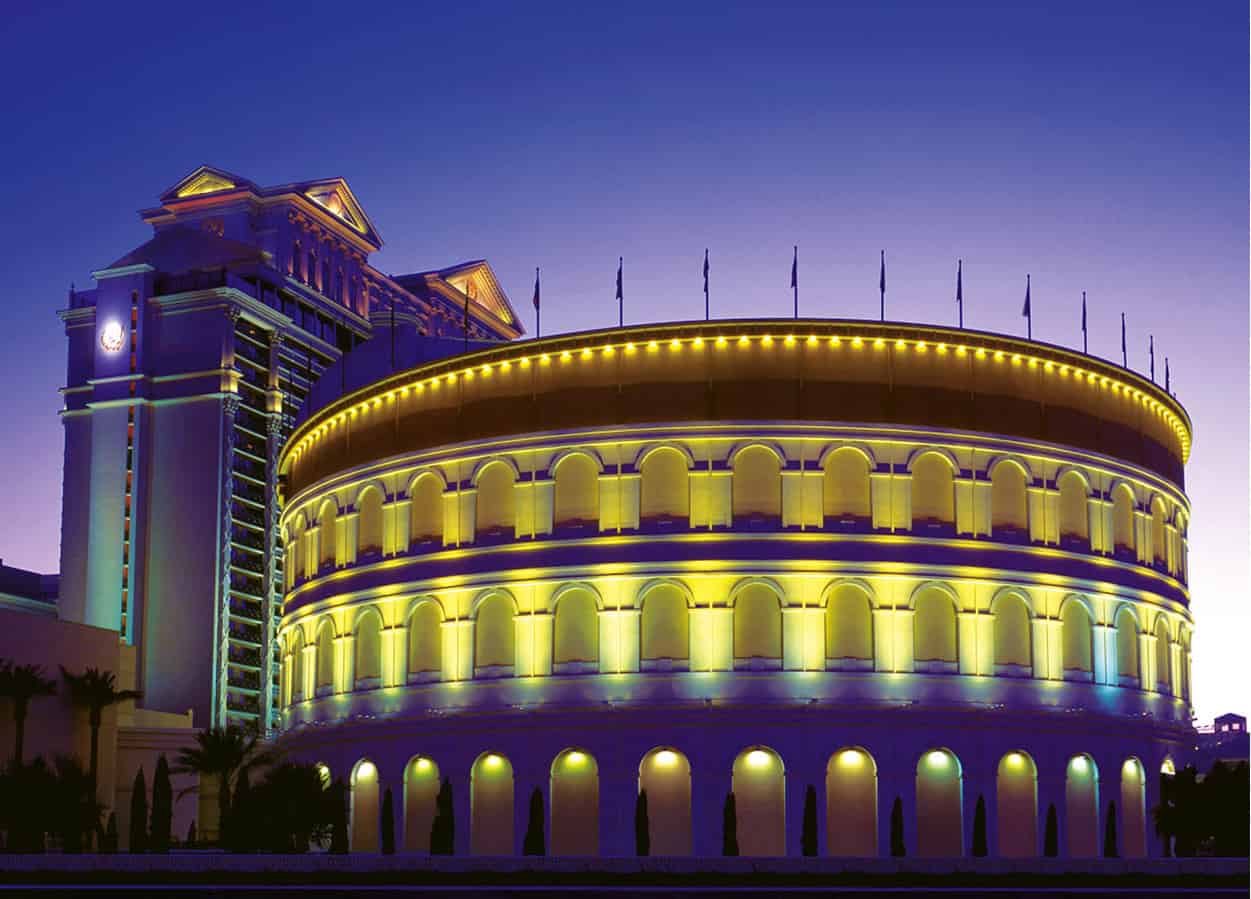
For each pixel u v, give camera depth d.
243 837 80.50
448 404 85.50
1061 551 81.94
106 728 119.06
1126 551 86.12
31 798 87.69
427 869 68.00
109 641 121.69
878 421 79.12
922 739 76.38
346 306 199.00
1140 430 88.62
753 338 79.56
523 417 82.38
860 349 79.94
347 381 108.44
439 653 83.44
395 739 83.12
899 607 77.62
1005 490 81.31
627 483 79.25
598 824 76.62
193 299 174.12
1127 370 87.50
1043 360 83.69
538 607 79.88
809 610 76.81
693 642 77.00
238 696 169.00
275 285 181.50
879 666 77.00
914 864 66.31
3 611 110.25
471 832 79.50
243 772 97.38
